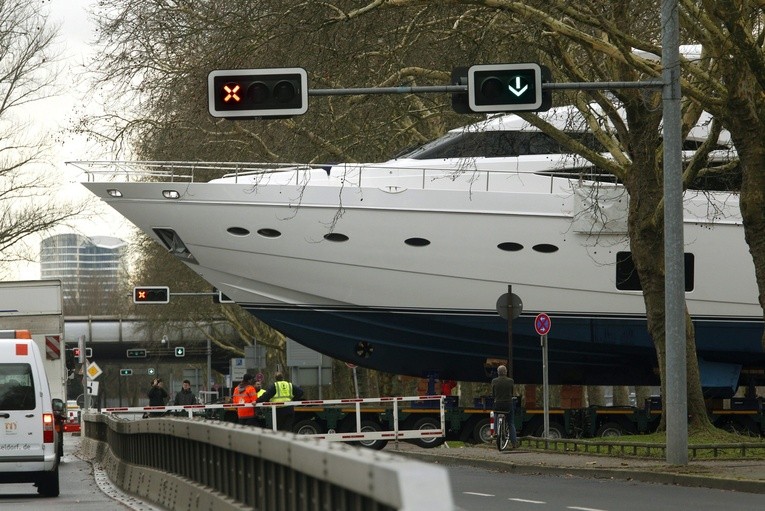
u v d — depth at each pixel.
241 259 91.75
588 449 74.00
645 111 72.81
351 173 90.81
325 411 86.12
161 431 40.97
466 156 91.12
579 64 80.31
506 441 78.62
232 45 76.25
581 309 93.50
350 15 67.31
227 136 111.62
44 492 53.38
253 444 24.34
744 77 56.38
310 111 85.94
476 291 92.31
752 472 54.16
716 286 95.56
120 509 43.38
